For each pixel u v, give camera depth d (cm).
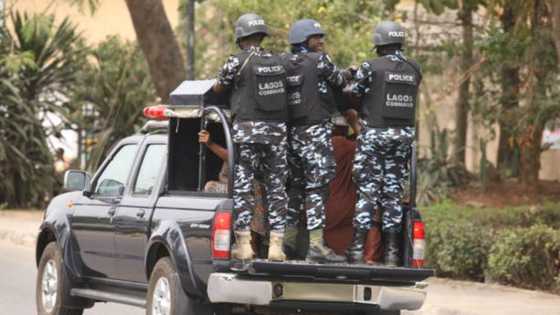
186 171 2975
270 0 5956
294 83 2788
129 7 6022
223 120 2734
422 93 7125
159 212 2917
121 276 3125
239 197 2706
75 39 8256
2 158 7862
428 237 4744
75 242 3334
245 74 2731
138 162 3148
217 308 2806
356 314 2955
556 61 5275
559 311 3859
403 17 5975
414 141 2883
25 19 8088
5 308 3881
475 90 7069
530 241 4384
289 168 2855
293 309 2853
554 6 4456
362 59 5675
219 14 7412
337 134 2998
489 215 5147
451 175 7606
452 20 7481
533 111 5634
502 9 5662
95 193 3334
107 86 8338
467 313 3834
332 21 5844
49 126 8350
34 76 8081
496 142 9631
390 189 2870
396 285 2792
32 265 5288
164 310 2809
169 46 6075
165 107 2948
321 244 2789
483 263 4584
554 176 8969
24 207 8150
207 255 2684
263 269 2616
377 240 2878
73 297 3347
